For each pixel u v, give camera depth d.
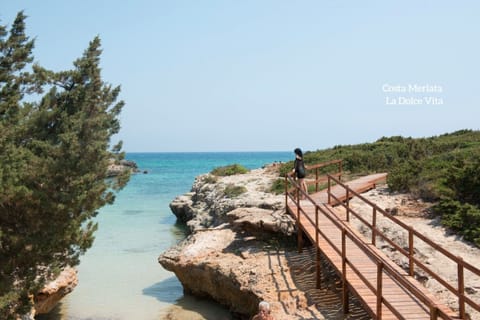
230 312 14.86
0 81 12.11
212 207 27.45
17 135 11.39
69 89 12.30
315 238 14.07
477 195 16.97
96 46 12.34
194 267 16.05
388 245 14.33
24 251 10.85
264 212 18.17
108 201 12.06
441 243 14.20
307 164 31.84
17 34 12.61
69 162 10.66
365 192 21.05
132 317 14.52
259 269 14.80
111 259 22.02
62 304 15.69
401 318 8.77
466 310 10.52
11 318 10.91
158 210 40.69
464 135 33.62
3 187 10.09
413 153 28.64
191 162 164.25
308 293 13.14
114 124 12.69
